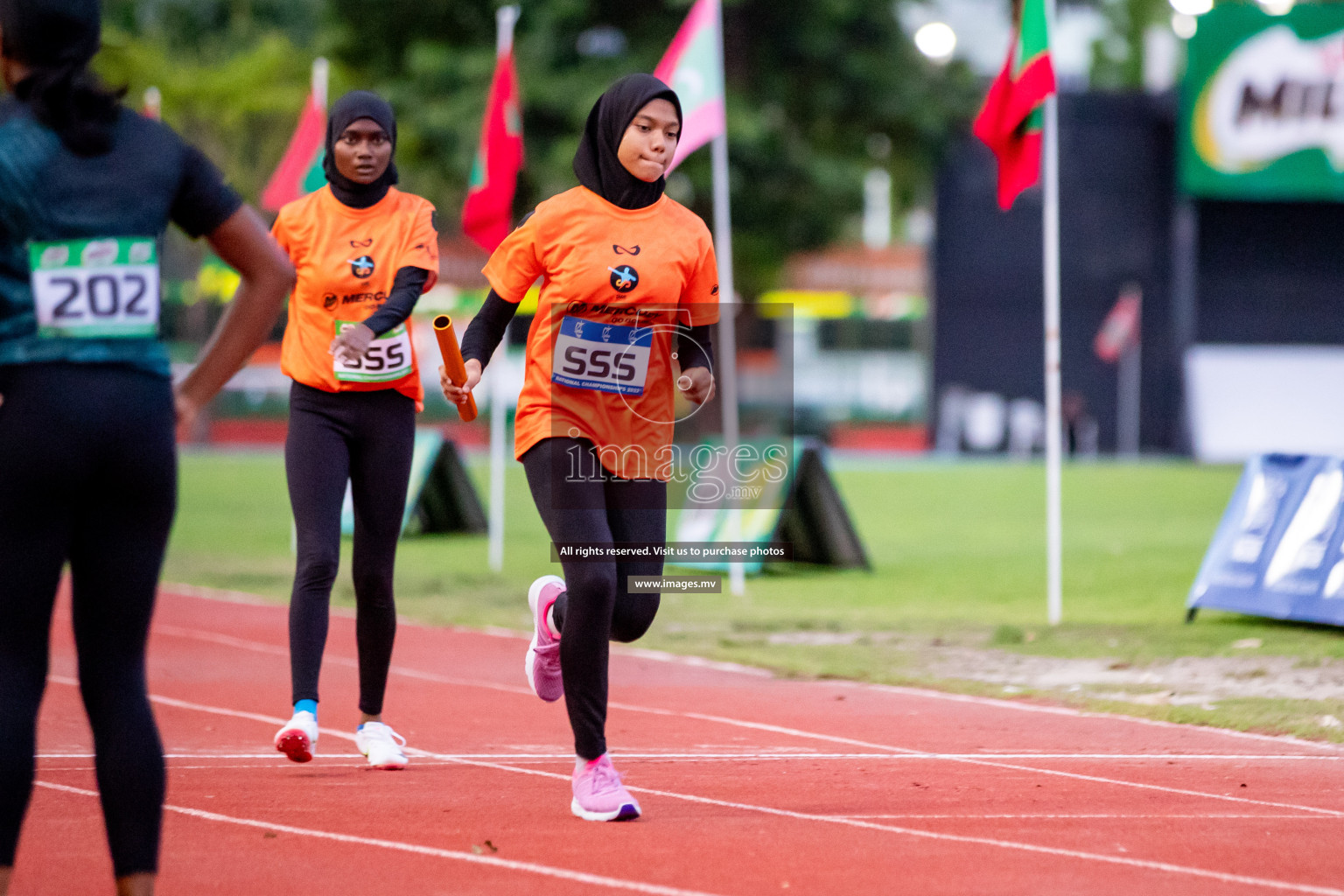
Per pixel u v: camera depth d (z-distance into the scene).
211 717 16.59
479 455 81.44
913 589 29.58
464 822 11.63
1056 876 10.12
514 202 86.75
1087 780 13.36
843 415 109.75
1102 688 18.47
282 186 34.50
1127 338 94.62
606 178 11.72
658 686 19.03
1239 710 16.69
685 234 11.84
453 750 14.83
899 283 124.06
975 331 100.00
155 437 8.20
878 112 93.06
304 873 10.09
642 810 12.08
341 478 14.04
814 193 90.94
